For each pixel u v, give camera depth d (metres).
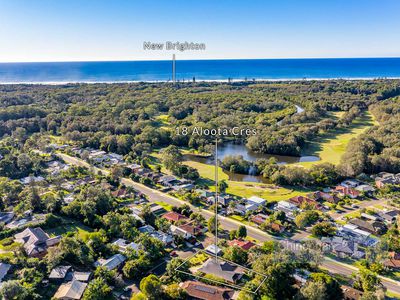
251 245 85.06
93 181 129.88
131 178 136.25
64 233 92.00
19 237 86.12
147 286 64.75
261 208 108.38
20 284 66.00
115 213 98.00
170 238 89.06
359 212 108.12
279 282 67.31
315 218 102.06
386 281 73.88
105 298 66.69
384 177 136.50
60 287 69.50
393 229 93.75
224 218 104.06
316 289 64.12
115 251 81.50
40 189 117.06
